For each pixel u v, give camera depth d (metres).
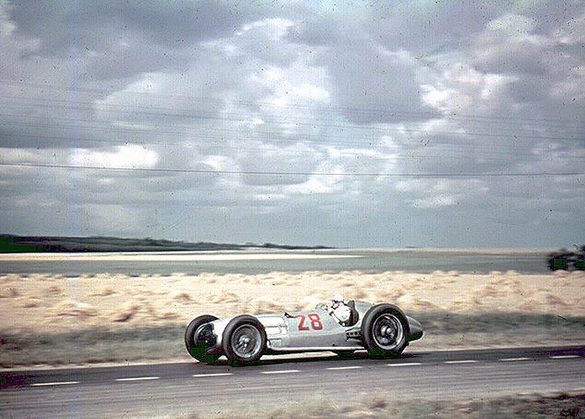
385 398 11.90
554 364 16.22
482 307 32.03
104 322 26.39
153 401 11.77
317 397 12.08
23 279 61.66
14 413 10.73
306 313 16.98
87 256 194.38
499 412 10.48
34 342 20.33
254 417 10.21
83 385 13.41
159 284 53.72
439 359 17.25
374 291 42.50
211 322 16.86
